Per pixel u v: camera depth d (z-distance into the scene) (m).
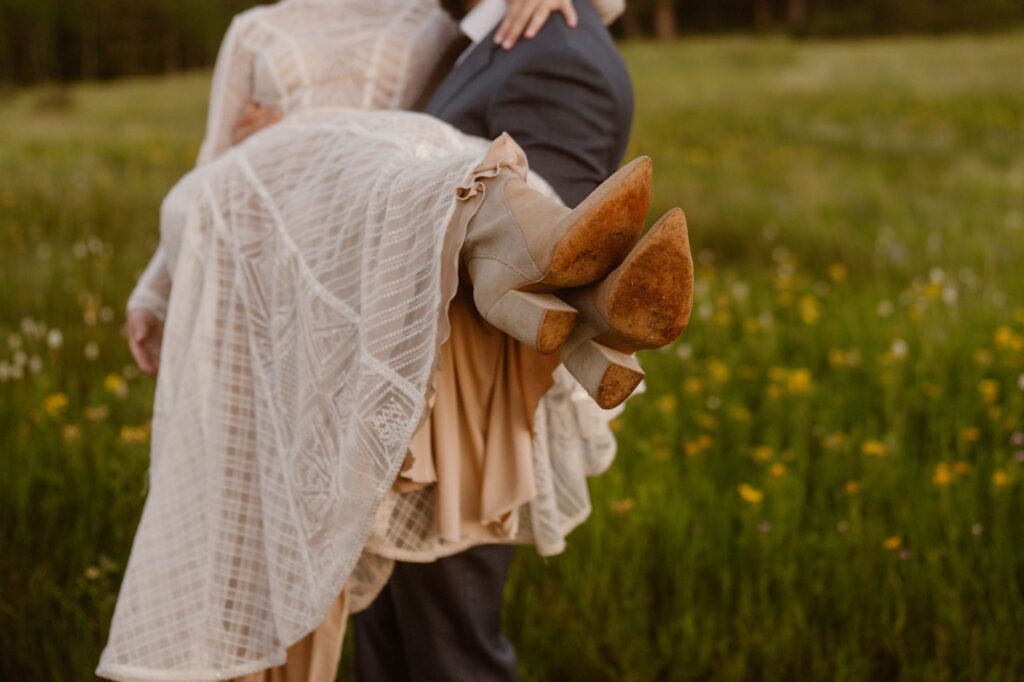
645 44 34.75
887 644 2.47
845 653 2.42
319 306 1.65
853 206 8.16
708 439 3.43
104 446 3.25
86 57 38.59
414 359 1.51
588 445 2.00
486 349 1.68
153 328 2.22
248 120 2.25
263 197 1.81
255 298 1.78
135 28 39.16
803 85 19.86
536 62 1.96
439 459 1.67
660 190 8.58
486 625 1.92
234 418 1.78
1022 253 6.27
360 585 1.84
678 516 2.90
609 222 1.29
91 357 4.10
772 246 6.70
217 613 1.73
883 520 2.95
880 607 2.59
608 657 2.52
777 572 2.68
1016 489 3.06
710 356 4.47
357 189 1.67
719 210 7.72
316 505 1.61
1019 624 2.46
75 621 2.50
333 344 1.62
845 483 3.22
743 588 2.63
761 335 4.77
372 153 1.72
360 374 1.54
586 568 2.74
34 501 3.04
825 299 5.50
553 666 2.49
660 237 1.25
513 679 1.97
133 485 3.07
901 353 3.99
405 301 1.53
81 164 9.28
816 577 2.72
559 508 1.98
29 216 6.66
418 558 1.77
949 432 3.55
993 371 4.11
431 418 1.67
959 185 9.19
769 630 2.51
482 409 1.71
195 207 1.87
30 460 3.13
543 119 1.96
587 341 1.40
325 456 1.62
